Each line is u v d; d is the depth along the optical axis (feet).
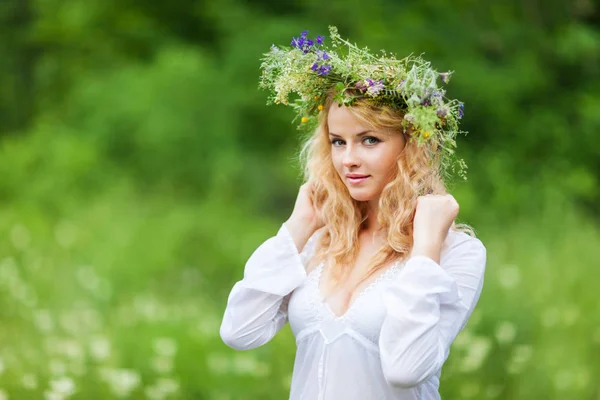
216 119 45.65
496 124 45.50
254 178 45.19
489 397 17.70
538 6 46.42
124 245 31.32
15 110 57.06
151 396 17.25
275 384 18.72
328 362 9.56
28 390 17.01
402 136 9.76
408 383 8.86
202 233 34.19
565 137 45.34
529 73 45.21
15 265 26.55
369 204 10.17
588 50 44.91
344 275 9.93
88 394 17.22
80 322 22.67
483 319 20.45
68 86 53.83
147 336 21.34
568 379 18.54
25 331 21.35
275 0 50.03
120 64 51.98
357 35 45.96
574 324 21.34
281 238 10.13
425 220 9.34
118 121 45.37
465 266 9.61
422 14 45.78
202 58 48.80
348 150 9.75
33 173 42.24
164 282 30.19
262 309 10.08
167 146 44.70
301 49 10.00
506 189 41.45
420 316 8.89
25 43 56.39
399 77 9.61
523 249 28.63
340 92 9.64
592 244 28.63
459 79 44.11
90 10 52.26
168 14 53.42
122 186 40.32
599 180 46.34
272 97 10.30
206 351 20.42
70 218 35.83
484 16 46.14
